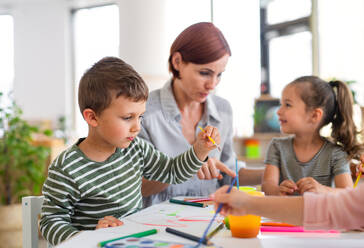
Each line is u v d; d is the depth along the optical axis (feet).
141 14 12.14
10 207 8.46
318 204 2.11
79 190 3.23
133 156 3.75
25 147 9.02
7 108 9.46
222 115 5.28
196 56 4.16
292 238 2.35
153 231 2.30
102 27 17.78
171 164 3.97
